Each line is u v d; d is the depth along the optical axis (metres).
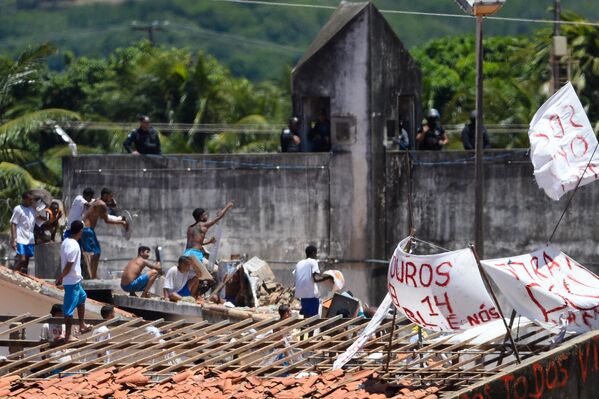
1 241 69.19
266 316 49.44
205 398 35.91
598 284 36.25
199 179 63.88
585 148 37.84
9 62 96.44
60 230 64.00
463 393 33.53
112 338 40.50
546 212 62.66
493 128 95.69
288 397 35.38
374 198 63.22
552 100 38.19
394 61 64.75
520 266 36.12
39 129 94.69
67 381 37.66
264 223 63.62
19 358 40.31
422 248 63.59
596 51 96.69
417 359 39.06
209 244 61.84
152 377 38.59
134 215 64.00
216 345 40.22
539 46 101.69
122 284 54.75
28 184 87.94
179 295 54.72
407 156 57.31
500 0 51.09
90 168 64.44
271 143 102.69
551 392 34.59
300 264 53.34
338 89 63.50
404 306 34.75
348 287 63.25
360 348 37.59
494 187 63.09
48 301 53.69
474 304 33.94
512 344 35.09
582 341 35.09
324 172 63.44
